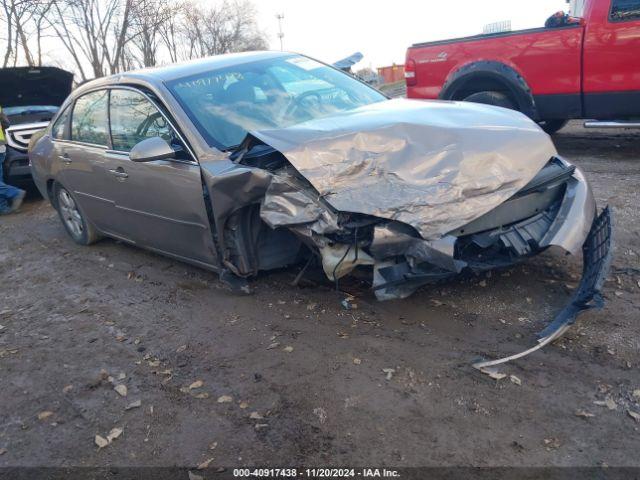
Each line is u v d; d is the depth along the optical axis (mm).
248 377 3521
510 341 3561
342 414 3076
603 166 7207
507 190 3596
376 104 4945
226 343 3953
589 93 7188
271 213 3736
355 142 3746
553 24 7285
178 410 3299
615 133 9234
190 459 2895
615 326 3596
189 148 4305
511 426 2854
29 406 3555
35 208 9148
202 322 4305
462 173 3559
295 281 4555
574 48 7121
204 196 4188
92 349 4152
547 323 3709
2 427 3379
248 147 4137
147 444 3051
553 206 4043
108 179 5270
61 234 7301
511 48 7562
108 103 5340
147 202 4824
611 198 5875
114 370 3818
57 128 6371
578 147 8531
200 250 4559
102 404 3467
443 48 8164
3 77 10250
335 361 3555
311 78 5312
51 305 5055
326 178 3600
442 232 3396
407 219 3395
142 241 5406
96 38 27656
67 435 3223
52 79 10844
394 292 3686
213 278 5070
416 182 3520
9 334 4586
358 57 6281
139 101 4902
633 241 4809
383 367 3434
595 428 2783
